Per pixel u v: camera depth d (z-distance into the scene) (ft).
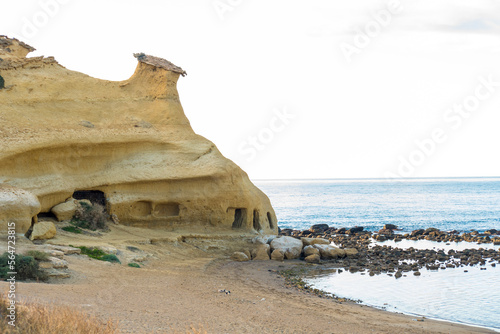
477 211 411.95
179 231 148.77
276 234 183.01
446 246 195.72
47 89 144.05
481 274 127.13
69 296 69.36
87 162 138.31
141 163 146.30
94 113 149.07
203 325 62.23
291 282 112.57
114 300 71.15
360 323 75.66
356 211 433.48
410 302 97.60
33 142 124.77
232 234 155.33
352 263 142.51
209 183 154.20
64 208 128.16
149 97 162.50
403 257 154.51
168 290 83.76
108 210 139.64
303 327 67.92
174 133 156.56
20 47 160.25
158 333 55.77
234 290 92.58
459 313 90.02
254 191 173.58
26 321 47.91
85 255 103.91
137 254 118.52
